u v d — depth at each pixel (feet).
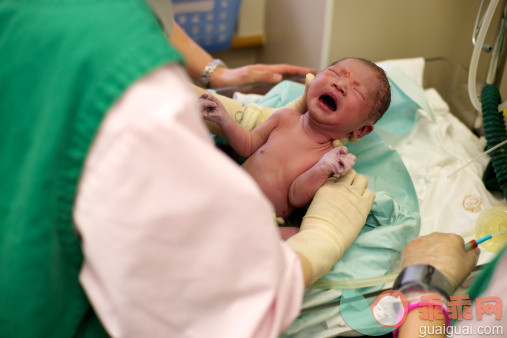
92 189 1.38
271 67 4.27
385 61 4.08
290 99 3.73
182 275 1.46
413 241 2.56
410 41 4.27
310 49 4.50
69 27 1.44
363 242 2.78
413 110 3.74
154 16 1.61
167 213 1.37
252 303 1.54
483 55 3.91
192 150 1.34
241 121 3.39
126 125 1.33
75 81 1.39
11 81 1.49
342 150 2.87
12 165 1.54
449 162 3.55
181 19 4.89
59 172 1.44
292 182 3.09
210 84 4.36
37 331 1.65
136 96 1.34
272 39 5.48
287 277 1.67
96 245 1.41
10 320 1.63
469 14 4.02
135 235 1.38
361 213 2.71
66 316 1.74
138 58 1.36
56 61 1.43
